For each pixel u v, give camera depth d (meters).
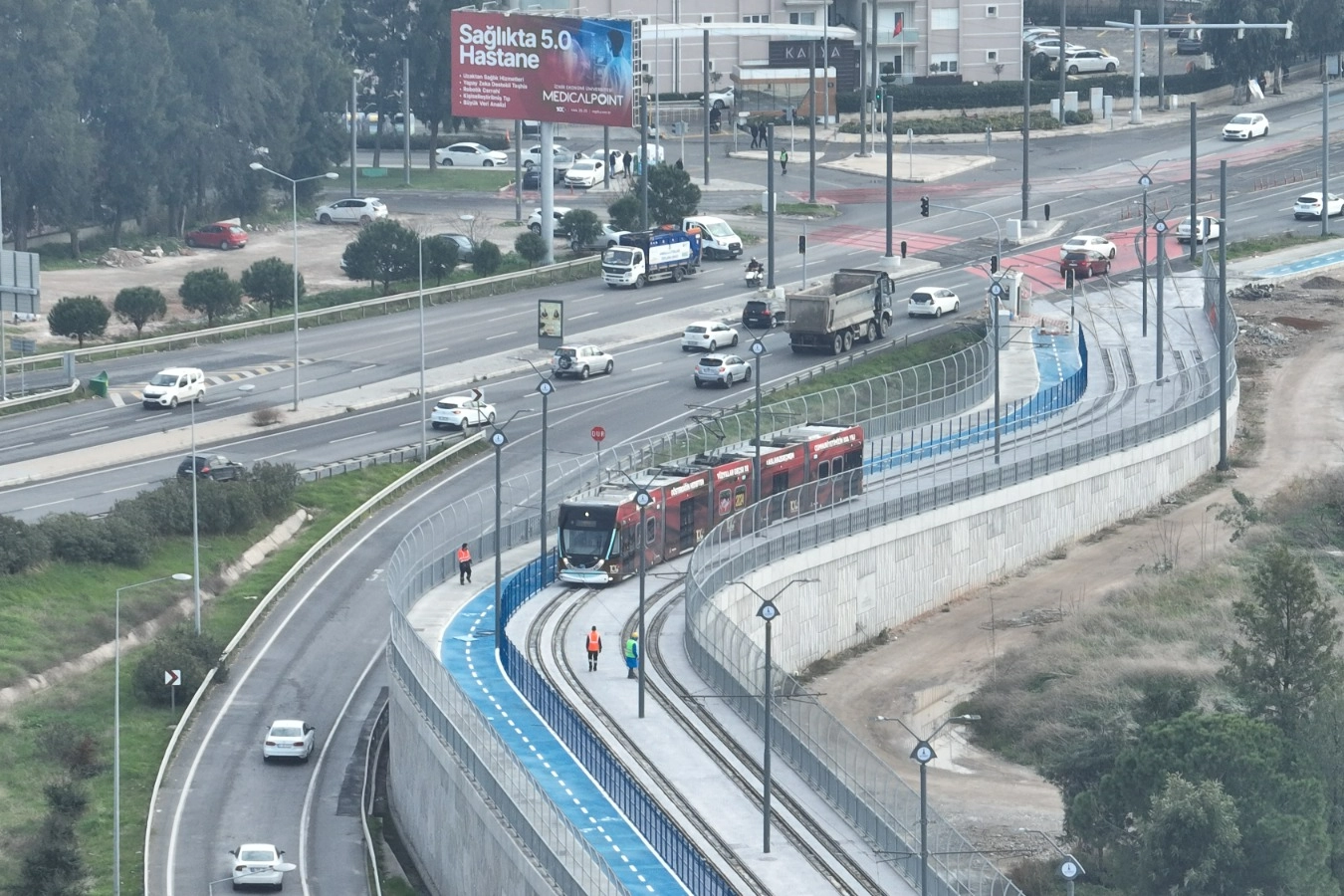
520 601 173.75
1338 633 155.25
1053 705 173.12
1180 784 129.38
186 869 149.88
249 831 156.00
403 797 156.38
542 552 179.00
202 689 177.50
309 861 151.00
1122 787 137.62
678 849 126.25
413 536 176.88
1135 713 159.50
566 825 119.12
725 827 132.75
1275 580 156.62
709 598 161.12
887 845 128.88
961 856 126.06
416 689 151.62
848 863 128.12
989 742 171.38
